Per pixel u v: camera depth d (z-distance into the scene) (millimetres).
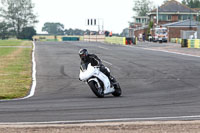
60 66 99688
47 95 55188
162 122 32031
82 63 52594
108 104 43844
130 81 72312
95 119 34344
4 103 45625
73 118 34938
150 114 36750
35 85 66875
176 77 77375
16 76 78188
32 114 37156
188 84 67375
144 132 29109
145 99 48844
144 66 98188
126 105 42938
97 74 51469
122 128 30250
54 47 197125
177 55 137875
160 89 61625
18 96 53781
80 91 60062
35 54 143250
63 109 40188
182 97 51062
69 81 72562
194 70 89125
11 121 33688
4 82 68562
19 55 137250
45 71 88625
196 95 53344
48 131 29516
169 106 42156
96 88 51094
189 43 193375
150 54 143125
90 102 45844
